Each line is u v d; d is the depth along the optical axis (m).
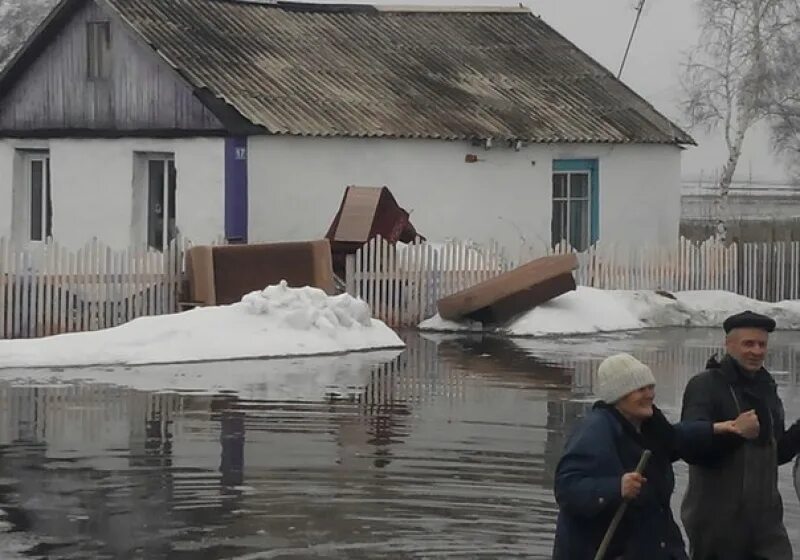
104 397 18.84
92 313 25.02
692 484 9.91
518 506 13.21
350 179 31.05
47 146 33.44
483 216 32.97
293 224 30.39
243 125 29.81
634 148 35.62
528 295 27.50
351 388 19.97
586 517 8.59
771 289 33.59
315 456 15.27
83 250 24.91
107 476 14.22
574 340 26.72
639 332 28.53
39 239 34.34
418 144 31.91
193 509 12.95
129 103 31.86
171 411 17.83
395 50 35.50
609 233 35.25
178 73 30.45
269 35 33.78
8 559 11.29
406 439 16.27
